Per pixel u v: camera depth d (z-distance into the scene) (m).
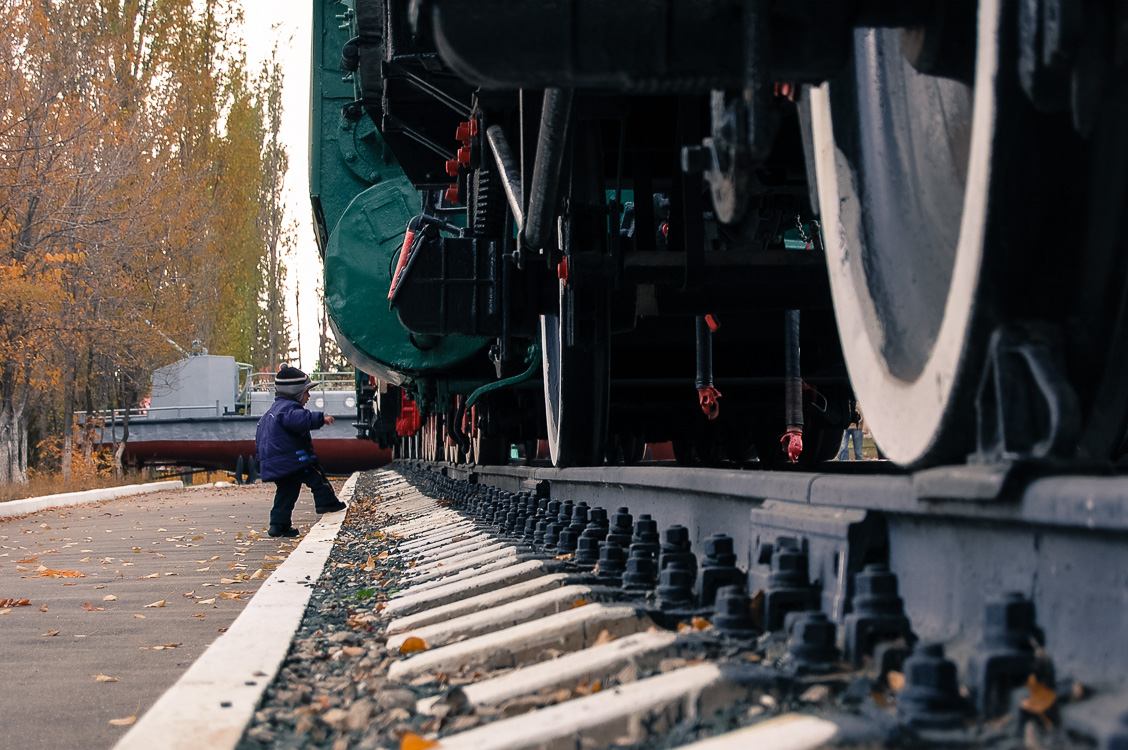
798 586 1.82
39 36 24.97
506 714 1.70
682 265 4.86
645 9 1.53
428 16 1.56
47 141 24.75
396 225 8.86
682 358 8.88
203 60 37.22
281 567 4.80
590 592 2.53
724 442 9.97
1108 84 1.35
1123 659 1.13
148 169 31.83
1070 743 1.04
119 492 24.05
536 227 4.44
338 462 39.53
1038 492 1.26
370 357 8.80
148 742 1.61
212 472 46.00
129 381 34.91
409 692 1.98
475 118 5.41
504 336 5.92
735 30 1.56
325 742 1.75
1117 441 1.66
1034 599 1.33
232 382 43.38
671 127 5.52
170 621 4.41
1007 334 1.49
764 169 5.04
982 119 1.50
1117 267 1.51
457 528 6.00
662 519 3.31
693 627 2.02
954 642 1.50
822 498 1.92
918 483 1.57
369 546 6.09
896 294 2.10
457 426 9.97
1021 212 1.48
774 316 7.71
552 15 1.53
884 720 1.19
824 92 2.41
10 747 2.33
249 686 2.03
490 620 2.56
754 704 1.41
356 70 6.72
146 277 33.69
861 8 1.63
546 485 5.59
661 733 1.42
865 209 2.24
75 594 5.46
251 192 45.91
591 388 5.22
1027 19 1.35
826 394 9.40
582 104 4.64
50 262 25.22
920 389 1.77
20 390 30.16
